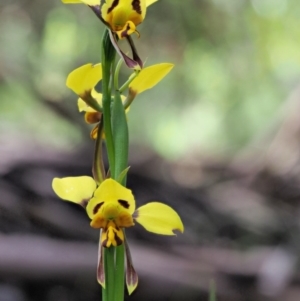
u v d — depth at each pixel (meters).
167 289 0.60
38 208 0.66
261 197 0.95
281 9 1.29
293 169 0.99
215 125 1.46
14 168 0.71
